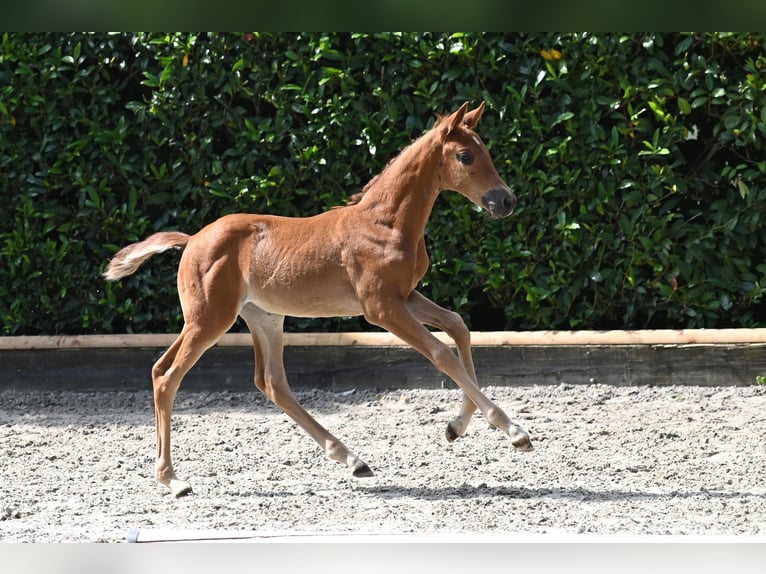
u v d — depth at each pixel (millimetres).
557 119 10602
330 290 7562
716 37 10328
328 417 9836
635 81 10602
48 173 11398
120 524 6391
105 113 11383
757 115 10359
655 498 6891
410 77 10945
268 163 11375
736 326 10812
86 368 11172
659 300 10836
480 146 7414
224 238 7648
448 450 8562
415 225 7477
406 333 7344
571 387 10492
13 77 11336
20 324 11570
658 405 9812
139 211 11539
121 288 11586
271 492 7344
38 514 6734
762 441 8477
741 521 6234
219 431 9406
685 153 10883
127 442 9055
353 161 11148
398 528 6137
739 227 10500
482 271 10867
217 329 7582
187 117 11250
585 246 10766
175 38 11141
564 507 6672
